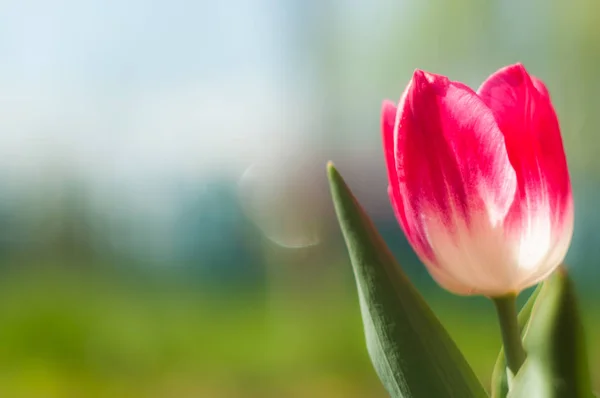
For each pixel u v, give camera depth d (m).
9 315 2.00
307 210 2.60
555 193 0.48
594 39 2.39
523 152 0.48
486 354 1.89
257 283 2.97
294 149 2.72
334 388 1.79
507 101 0.48
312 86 2.82
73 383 1.80
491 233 0.48
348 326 2.13
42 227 2.82
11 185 2.82
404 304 0.48
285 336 2.14
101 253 2.90
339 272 2.55
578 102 2.42
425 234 0.49
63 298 2.21
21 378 1.79
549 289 0.45
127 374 1.89
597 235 2.26
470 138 0.48
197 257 3.07
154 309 2.51
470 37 2.54
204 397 1.75
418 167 0.48
